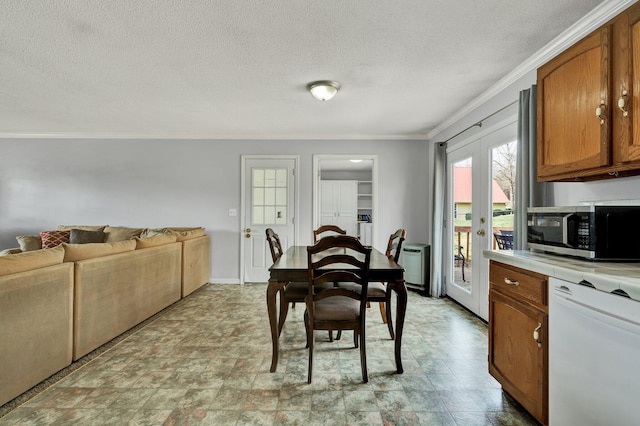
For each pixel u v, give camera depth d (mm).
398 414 1683
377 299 2590
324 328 2025
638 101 1294
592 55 1509
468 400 1814
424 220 4738
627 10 1334
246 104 3398
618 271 1230
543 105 1856
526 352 1572
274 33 2031
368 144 4766
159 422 1605
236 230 4816
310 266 1980
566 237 1587
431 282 4086
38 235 4812
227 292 4266
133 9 1781
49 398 1805
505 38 2090
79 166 4820
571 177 1745
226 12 1810
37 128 4473
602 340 1120
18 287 1784
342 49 2234
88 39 2104
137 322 2973
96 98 3227
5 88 2973
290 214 4801
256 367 2193
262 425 1591
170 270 3611
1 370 1696
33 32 2016
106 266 2527
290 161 4801
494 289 1899
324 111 3621
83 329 2295
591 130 1515
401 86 2900
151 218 4828
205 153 4820
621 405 1044
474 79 2746
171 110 3609
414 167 4742
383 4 1740
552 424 1390
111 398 1812
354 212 7688
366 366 2078
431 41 2127
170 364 2230
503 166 2900
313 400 1807
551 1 1714
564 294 1307
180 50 2250
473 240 3373
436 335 2785
